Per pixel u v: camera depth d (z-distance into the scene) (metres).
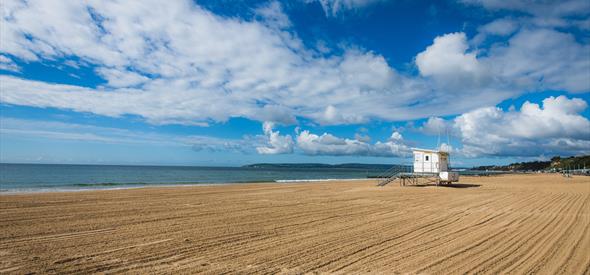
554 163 140.25
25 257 6.80
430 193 22.56
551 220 11.57
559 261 6.70
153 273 5.92
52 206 14.33
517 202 17.06
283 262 6.63
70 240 8.27
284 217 12.09
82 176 56.59
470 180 46.16
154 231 9.43
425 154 32.38
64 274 5.84
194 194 21.08
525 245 7.99
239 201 17.17
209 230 9.65
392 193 22.58
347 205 15.68
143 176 61.81
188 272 5.99
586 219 11.74
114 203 15.64
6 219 11.10
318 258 6.90
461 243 8.18
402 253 7.28
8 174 59.34
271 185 32.75
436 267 6.32
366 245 7.98
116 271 6.01
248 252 7.34
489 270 6.14
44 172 72.44
